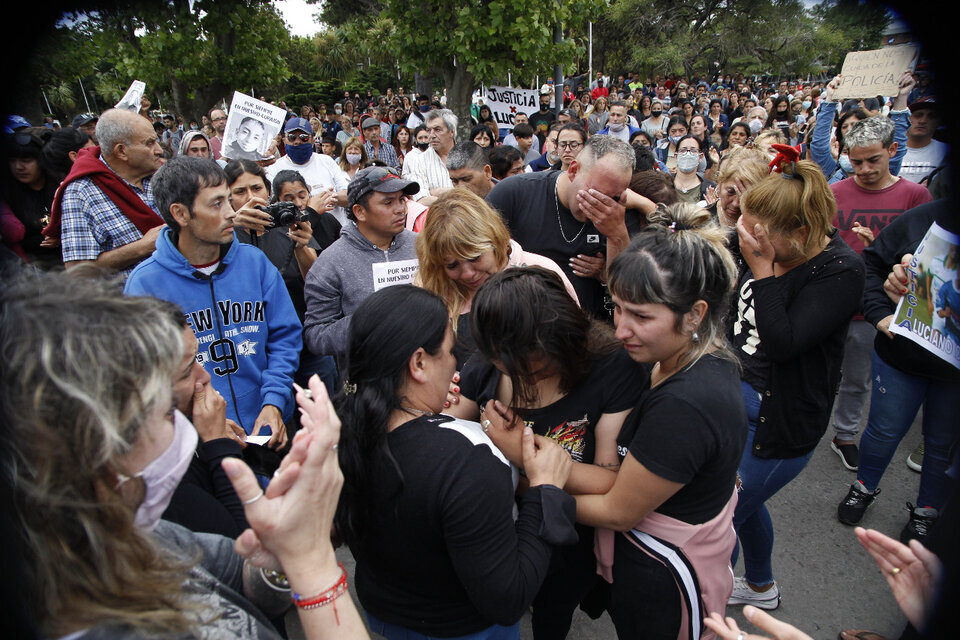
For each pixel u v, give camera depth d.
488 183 3.81
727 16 26.14
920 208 2.49
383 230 2.62
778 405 2.03
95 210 2.79
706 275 1.32
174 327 0.84
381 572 1.34
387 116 12.72
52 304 0.73
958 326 2.15
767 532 2.30
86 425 0.69
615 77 28.50
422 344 1.22
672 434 1.32
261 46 8.50
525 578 1.23
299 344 2.46
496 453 1.27
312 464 0.91
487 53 6.20
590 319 1.65
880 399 2.70
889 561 1.15
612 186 2.21
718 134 8.27
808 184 1.87
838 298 1.91
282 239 3.05
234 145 4.63
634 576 1.51
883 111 5.54
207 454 1.53
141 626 0.73
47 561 0.69
